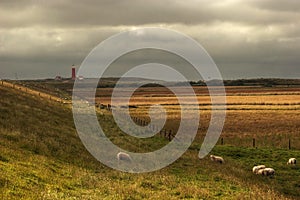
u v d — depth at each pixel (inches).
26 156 1018.1
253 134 2393.0
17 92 2564.0
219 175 1188.5
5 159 917.2
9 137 1208.2
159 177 1085.8
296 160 1576.0
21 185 737.6
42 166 957.8
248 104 4503.0
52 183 828.0
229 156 1695.4
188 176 1154.0
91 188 863.7
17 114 1683.1
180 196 882.8
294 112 3499.0
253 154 1728.6
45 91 4050.2
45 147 1200.8
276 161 1589.6
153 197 840.3
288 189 1187.9
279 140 2172.7
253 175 1320.1
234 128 2650.1
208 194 916.0
